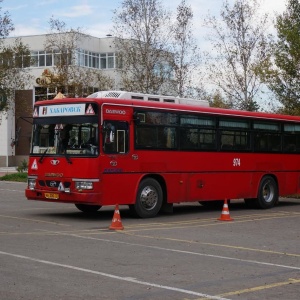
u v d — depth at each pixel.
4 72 53.72
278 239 14.23
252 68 34.75
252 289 8.77
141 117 17.97
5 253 11.32
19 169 43.22
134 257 11.24
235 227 16.48
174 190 18.92
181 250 12.23
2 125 70.62
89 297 8.07
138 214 18.02
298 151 23.84
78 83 48.12
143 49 41.66
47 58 67.25
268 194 22.56
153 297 8.16
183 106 19.30
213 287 8.86
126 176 17.50
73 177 16.97
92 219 17.58
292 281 9.36
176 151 18.97
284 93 30.67
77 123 17.19
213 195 20.19
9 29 52.69
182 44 45.03
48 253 11.43
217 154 20.36
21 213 19.14
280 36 29.77
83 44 67.00
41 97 55.75
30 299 7.89
